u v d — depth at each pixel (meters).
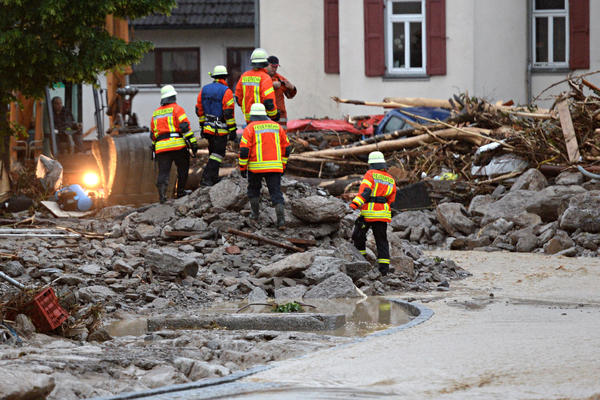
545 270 36.03
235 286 30.73
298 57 76.44
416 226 47.31
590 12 72.00
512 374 16.02
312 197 36.56
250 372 16.91
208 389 15.59
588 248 41.53
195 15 98.44
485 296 29.55
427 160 54.34
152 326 23.84
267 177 36.56
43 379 14.45
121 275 30.86
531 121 54.28
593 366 16.41
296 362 17.86
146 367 17.95
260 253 35.00
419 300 28.61
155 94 99.75
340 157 57.81
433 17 70.31
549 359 17.17
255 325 23.52
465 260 39.41
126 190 46.91
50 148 73.00
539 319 23.61
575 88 52.12
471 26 70.00
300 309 26.62
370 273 33.16
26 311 21.56
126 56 54.22
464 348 18.75
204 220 37.16
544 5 73.06
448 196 50.09
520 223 44.94
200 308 27.72
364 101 67.75
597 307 26.45
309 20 76.31
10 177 53.97
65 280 29.39
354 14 71.31
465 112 56.84
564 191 45.44
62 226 40.12
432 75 70.50
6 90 53.19
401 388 15.28
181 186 41.81
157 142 40.72
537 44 73.19
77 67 52.56
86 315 22.53
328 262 31.48
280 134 36.66
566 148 50.09
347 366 17.23
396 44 71.44
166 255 30.73
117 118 69.62
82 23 52.19
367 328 23.38
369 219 33.62
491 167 51.31
